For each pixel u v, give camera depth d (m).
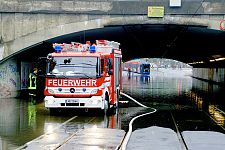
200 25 32.50
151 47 56.44
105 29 34.03
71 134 17.03
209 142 15.69
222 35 36.94
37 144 14.67
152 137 16.52
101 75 23.61
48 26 33.06
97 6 32.81
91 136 16.47
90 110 26.36
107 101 24.83
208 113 26.75
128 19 32.81
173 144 15.12
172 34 39.59
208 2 32.31
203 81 84.12
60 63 23.64
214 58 65.00
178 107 30.48
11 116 23.38
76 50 24.69
